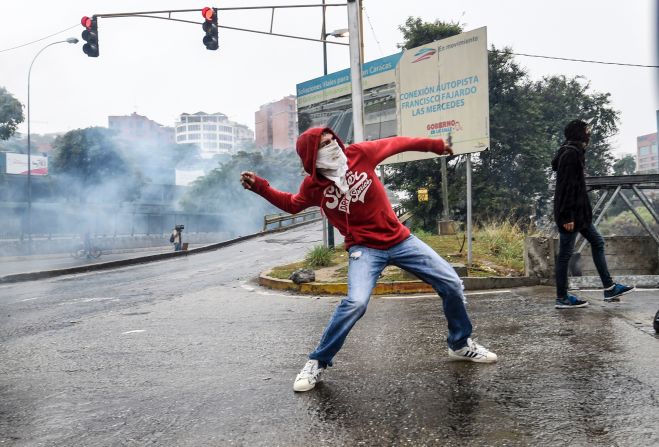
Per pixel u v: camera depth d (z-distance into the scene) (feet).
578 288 23.15
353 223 11.69
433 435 8.62
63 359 15.98
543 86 125.08
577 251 23.85
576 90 124.57
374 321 19.11
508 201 90.99
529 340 14.56
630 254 23.72
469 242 30.32
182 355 15.60
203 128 583.58
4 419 10.72
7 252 112.98
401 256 11.87
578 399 9.82
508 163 100.63
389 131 47.01
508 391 10.50
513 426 8.78
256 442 8.80
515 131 99.04
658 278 22.74
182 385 12.46
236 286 34.09
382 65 47.52
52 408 11.27
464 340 12.66
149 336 18.84
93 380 13.38
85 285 40.01
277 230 104.58
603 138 125.49
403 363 13.10
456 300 12.19
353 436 8.79
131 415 10.52
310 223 119.34
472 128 29.12
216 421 9.89
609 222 115.85
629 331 14.69
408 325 17.99
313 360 11.54
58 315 25.41
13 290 39.83
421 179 90.94
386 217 11.71
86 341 18.58
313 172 11.25
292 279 30.32
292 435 9.00
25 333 20.99
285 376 12.73
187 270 48.47
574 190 18.03
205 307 25.38
